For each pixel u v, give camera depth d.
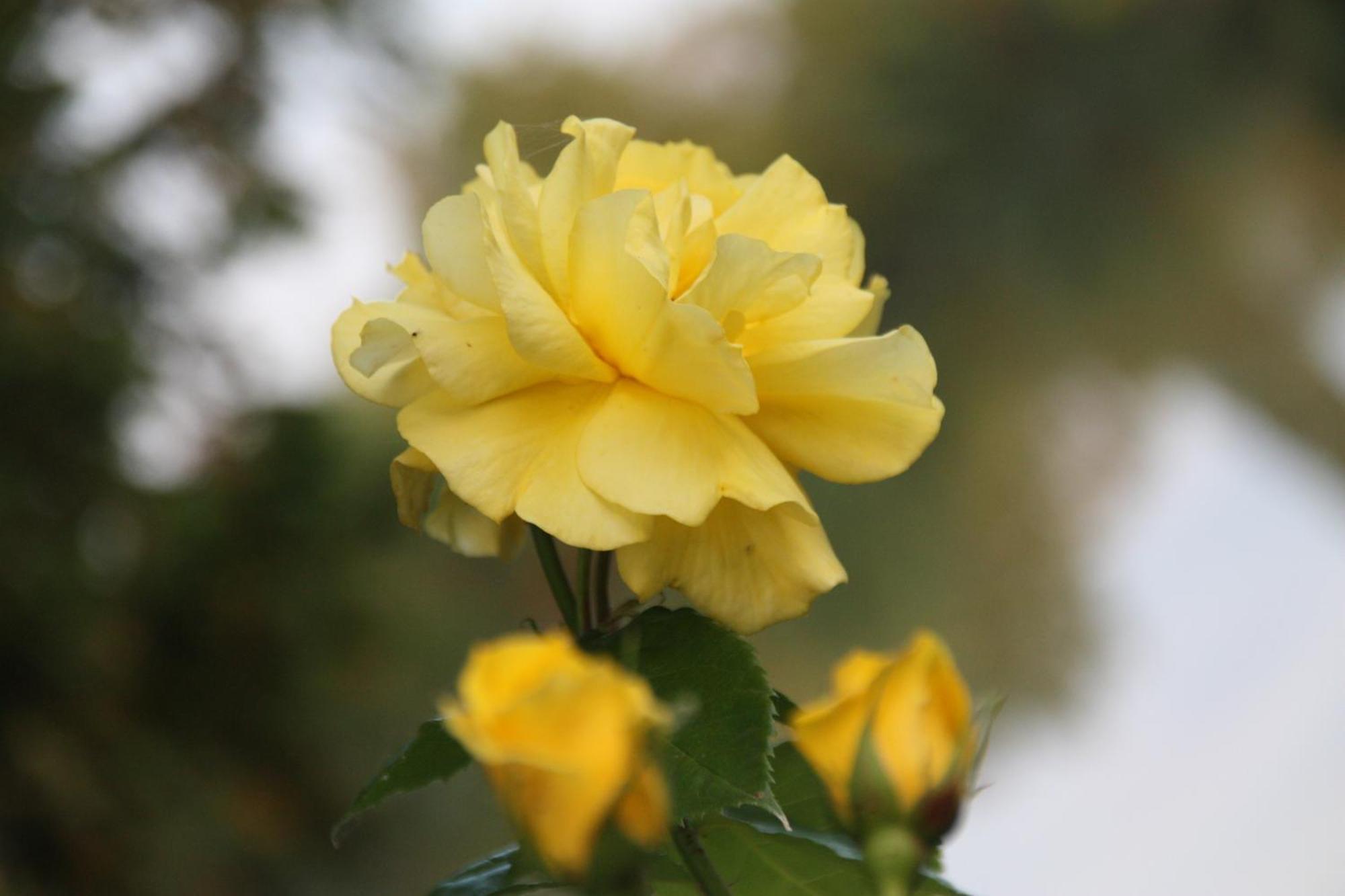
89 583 2.13
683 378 0.65
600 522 0.64
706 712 0.63
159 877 2.10
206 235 2.44
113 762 2.10
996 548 7.33
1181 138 6.50
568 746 0.57
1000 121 6.55
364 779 2.38
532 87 6.56
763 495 0.64
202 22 2.46
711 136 6.75
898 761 0.61
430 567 2.97
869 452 0.66
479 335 0.66
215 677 2.23
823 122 6.62
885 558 6.93
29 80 2.29
